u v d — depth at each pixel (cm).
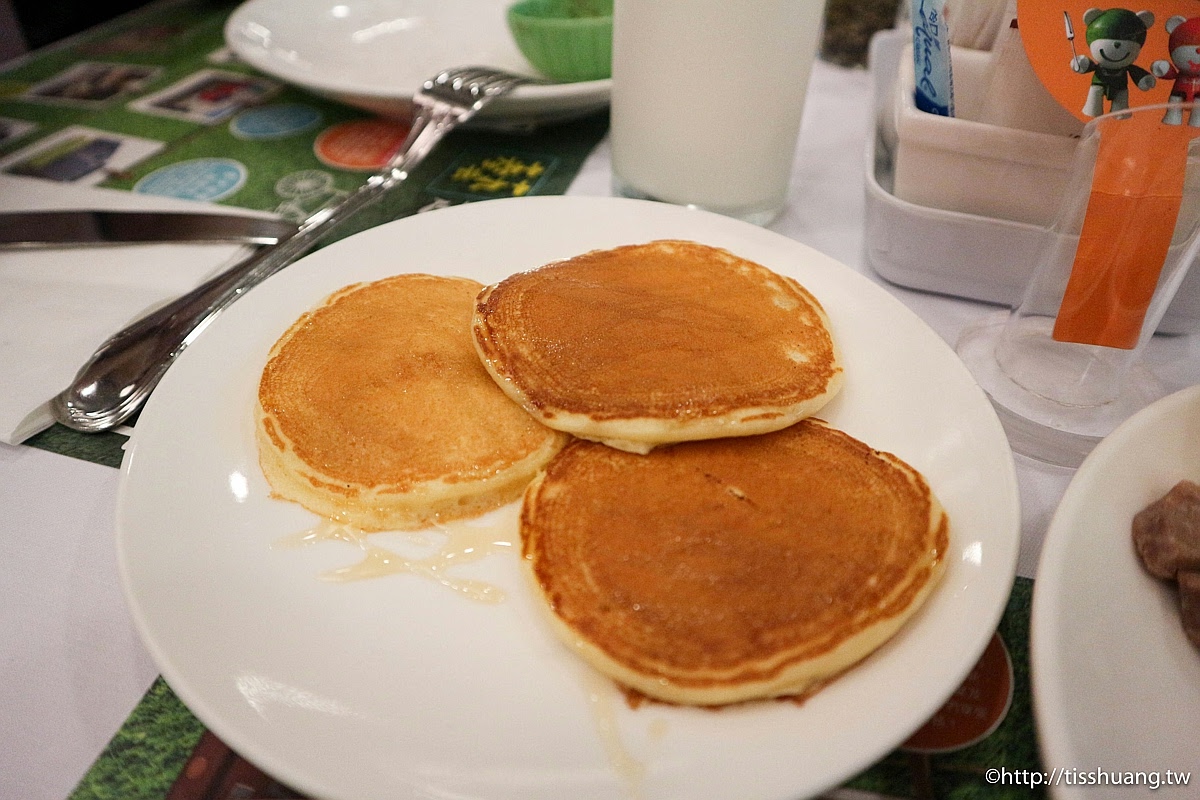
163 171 39
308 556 21
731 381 23
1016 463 25
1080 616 19
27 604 21
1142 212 22
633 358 24
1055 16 25
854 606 19
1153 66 24
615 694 18
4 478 24
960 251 30
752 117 32
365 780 16
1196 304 28
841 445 23
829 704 18
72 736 19
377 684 18
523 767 17
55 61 50
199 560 20
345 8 48
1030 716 20
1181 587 20
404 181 38
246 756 17
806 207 37
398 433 23
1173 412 22
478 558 21
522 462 23
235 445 23
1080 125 27
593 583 20
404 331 26
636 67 32
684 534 20
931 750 19
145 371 26
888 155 35
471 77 39
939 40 27
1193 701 18
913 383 25
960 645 18
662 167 34
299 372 24
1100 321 24
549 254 30
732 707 18
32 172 38
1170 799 17
